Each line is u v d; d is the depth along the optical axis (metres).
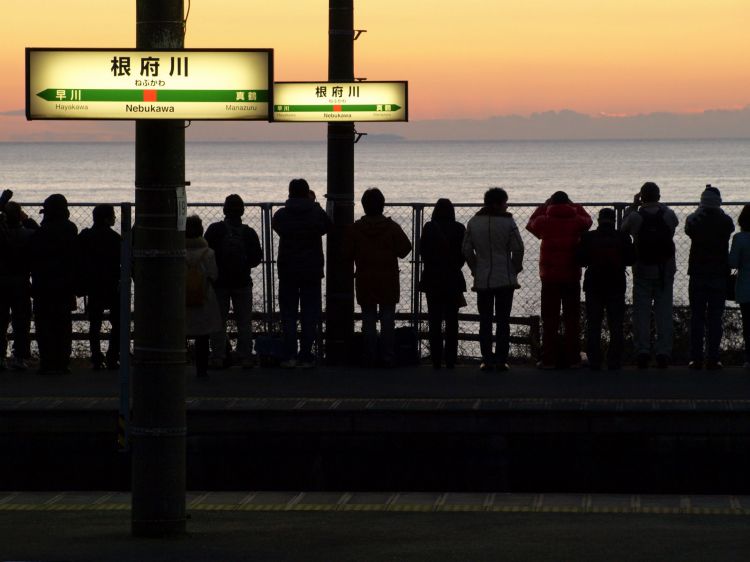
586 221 49.59
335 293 51.66
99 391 44.69
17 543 28.44
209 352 52.03
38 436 40.50
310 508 35.16
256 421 40.19
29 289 50.66
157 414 29.41
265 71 27.86
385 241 50.06
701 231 48.97
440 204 50.03
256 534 30.00
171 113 27.95
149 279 29.20
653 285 49.69
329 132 51.25
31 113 27.86
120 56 27.84
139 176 29.06
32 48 27.78
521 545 28.27
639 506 35.34
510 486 40.00
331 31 49.91
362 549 27.72
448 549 27.72
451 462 40.06
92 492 39.09
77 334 57.16
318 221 49.66
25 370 50.56
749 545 28.19
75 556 26.59
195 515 33.75
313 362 50.25
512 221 49.12
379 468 40.19
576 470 39.81
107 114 27.95
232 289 50.28
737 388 44.75
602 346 55.53
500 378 47.44
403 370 49.91
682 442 39.56
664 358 49.81
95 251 49.59
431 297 49.97
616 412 39.62
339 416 40.06
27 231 50.50
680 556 26.84
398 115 48.78
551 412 39.81
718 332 49.38
